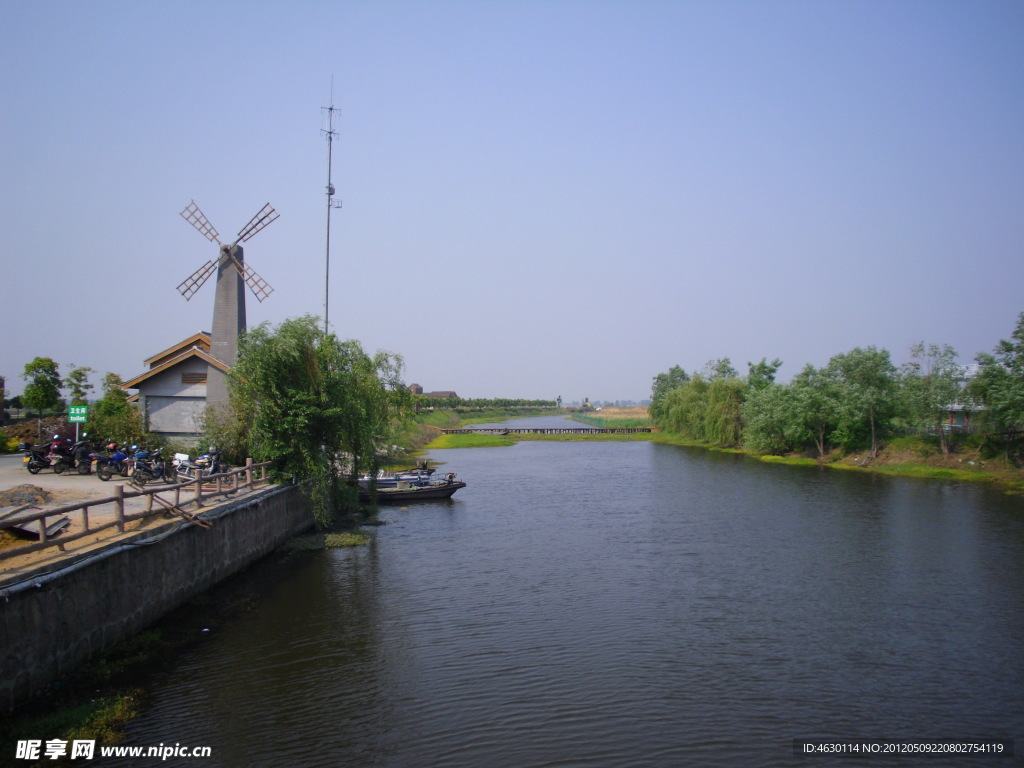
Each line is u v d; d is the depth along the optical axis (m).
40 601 13.34
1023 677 17.19
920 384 59.16
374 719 14.37
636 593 23.72
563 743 13.63
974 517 38.12
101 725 12.89
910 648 18.97
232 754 12.78
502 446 104.44
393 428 44.34
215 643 18.05
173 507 19.80
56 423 43.03
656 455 85.44
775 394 74.75
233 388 31.11
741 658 18.12
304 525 33.75
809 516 38.91
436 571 26.33
